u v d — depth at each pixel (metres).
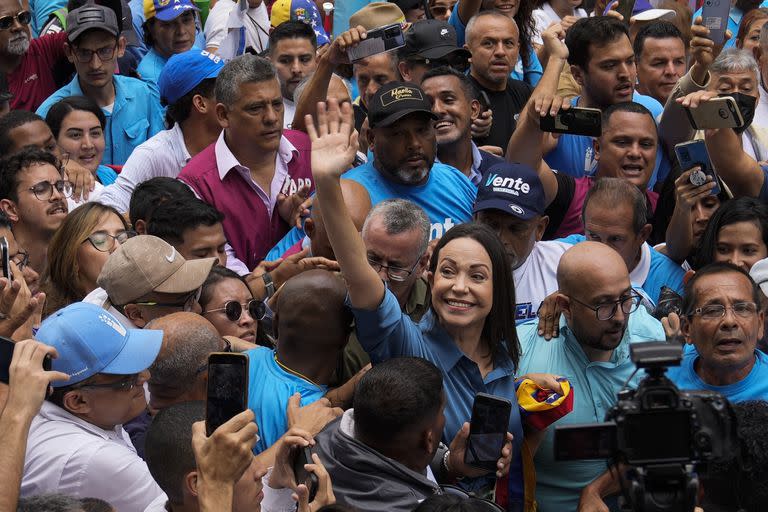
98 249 8.73
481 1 13.84
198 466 5.27
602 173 11.25
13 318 6.96
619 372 7.93
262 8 16.38
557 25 10.52
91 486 6.62
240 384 5.36
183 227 9.02
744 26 15.49
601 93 12.66
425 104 9.52
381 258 7.95
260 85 10.25
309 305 7.40
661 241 11.20
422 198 9.77
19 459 5.55
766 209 9.83
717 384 8.19
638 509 4.59
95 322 6.80
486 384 7.55
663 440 4.61
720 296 8.00
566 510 7.84
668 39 13.83
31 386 5.69
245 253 10.48
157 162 11.24
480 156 11.14
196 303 8.23
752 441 5.97
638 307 8.28
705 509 6.10
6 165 9.67
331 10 16.45
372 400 6.36
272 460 6.84
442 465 7.18
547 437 7.80
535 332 8.16
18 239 9.70
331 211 7.01
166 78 11.22
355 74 13.55
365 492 6.32
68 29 13.04
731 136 10.77
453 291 7.35
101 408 6.82
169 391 7.13
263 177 10.54
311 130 7.11
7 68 13.52
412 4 14.76
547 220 9.69
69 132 11.77
